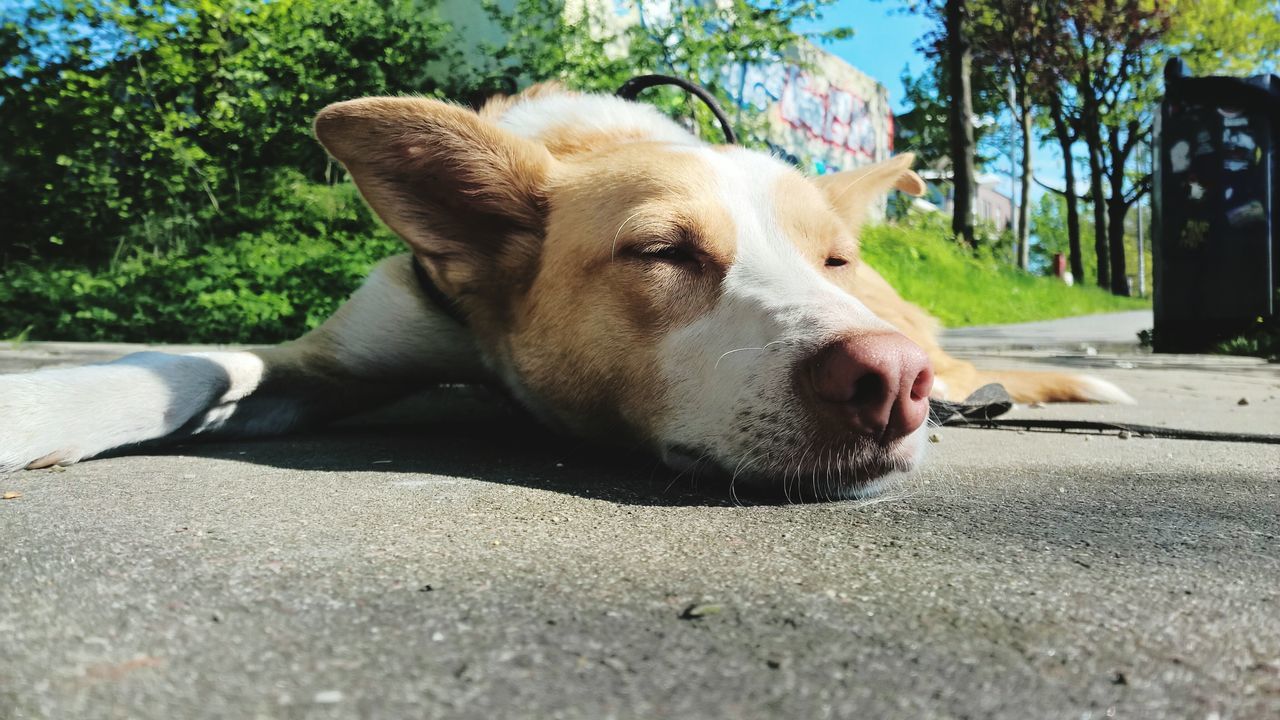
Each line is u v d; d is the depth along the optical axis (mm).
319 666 129
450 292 407
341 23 2066
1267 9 4426
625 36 2342
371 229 1812
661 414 334
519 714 114
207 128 1895
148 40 1856
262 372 422
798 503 277
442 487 291
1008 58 4316
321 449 384
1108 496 286
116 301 1500
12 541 202
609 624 150
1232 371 977
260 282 1536
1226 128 1272
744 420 298
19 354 1099
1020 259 4586
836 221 386
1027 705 119
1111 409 619
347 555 194
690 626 150
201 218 1834
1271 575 187
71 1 1807
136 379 365
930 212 3496
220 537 210
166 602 158
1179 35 4484
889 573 187
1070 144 5172
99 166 1819
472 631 145
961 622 153
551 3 2152
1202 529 234
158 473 312
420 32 2139
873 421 276
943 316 2443
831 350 279
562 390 378
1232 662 135
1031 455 392
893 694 122
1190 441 448
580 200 372
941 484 312
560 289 372
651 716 114
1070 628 151
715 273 338
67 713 112
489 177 385
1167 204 1309
